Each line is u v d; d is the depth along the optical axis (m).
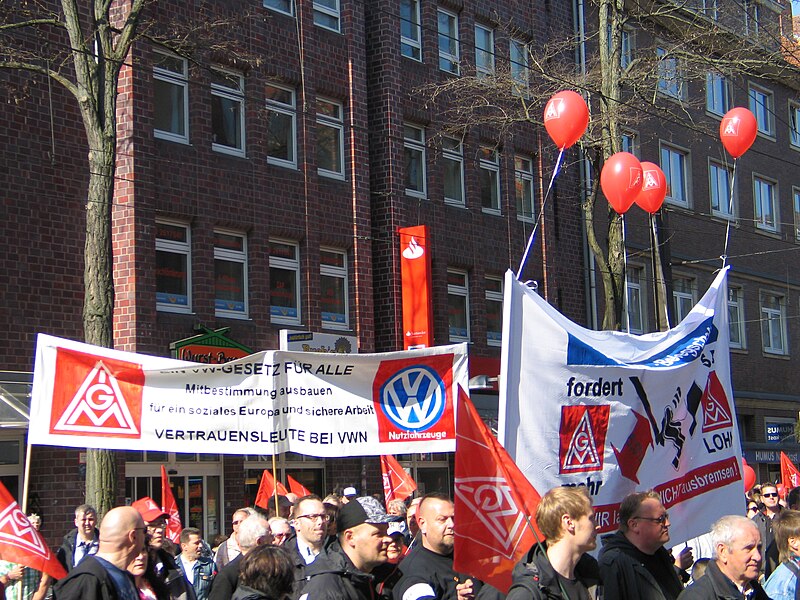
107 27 14.10
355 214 22.64
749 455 33.56
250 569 6.32
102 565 6.03
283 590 6.35
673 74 27.02
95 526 10.42
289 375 10.32
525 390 7.71
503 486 6.37
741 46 24.11
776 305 38.12
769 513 15.80
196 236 19.47
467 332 25.28
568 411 7.91
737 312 35.88
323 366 10.47
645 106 27.73
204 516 19.16
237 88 20.86
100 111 14.05
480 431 6.39
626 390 8.31
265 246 20.72
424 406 10.77
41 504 16.77
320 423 10.41
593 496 8.00
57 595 5.96
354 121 22.89
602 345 8.33
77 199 17.88
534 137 27.45
